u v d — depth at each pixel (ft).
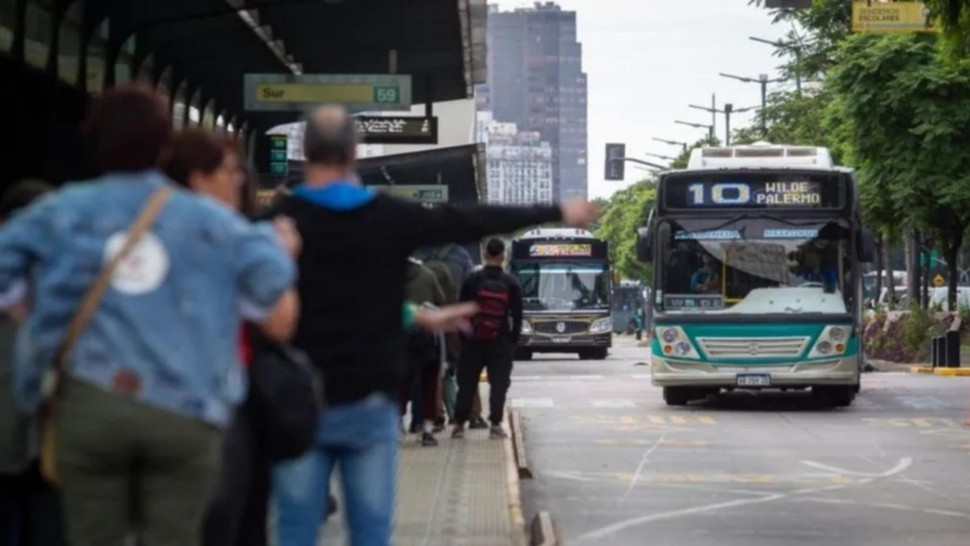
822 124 269.85
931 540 75.72
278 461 38.86
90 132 32.35
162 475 31.60
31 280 32.12
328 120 41.47
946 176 253.03
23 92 108.78
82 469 31.40
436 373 105.50
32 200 45.39
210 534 37.55
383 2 158.51
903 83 251.19
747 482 98.58
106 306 31.09
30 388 31.83
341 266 40.91
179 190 32.22
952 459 111.96
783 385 153.48
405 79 155.53
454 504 78.95
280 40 169.78
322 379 40.75
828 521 82.12
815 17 291.99
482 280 110.42
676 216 155.02
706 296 154.30
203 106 174.60
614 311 582.35
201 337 31.40
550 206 41.78
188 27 135.74
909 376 230.07
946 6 131.03
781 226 153.79
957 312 276.62
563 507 87.30
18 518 46.32
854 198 153.69
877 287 375.25
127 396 30.94
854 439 126.31
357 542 41.96
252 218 43.21
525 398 175.83
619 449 118.52
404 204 41.45
